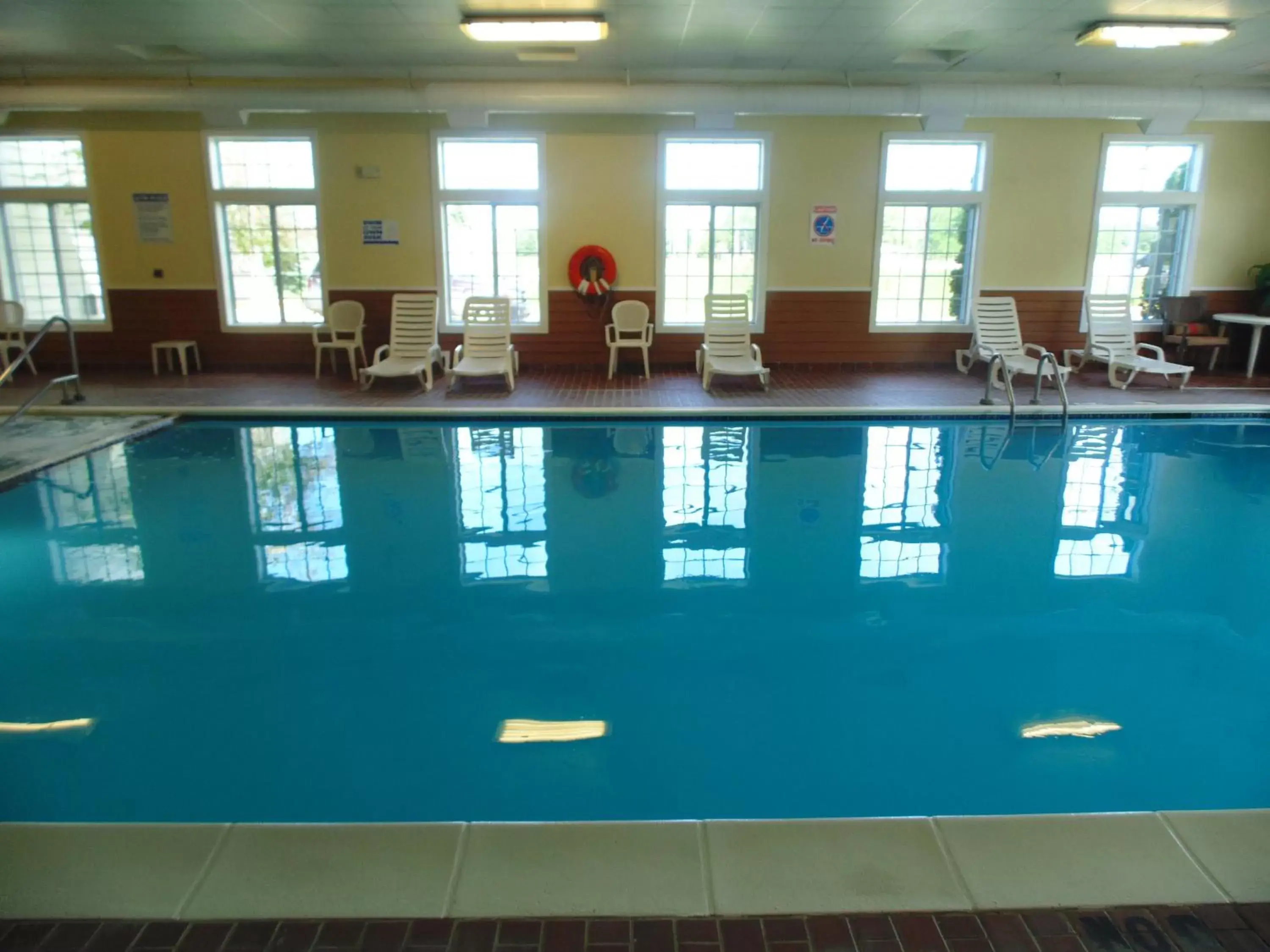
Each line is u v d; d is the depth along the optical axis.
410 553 4.59
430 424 7.62
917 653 3.53
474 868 1.95
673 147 9.83
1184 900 1.83
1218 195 10.14
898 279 10.38
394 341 9.23
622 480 5.93
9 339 9.76
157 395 8.32
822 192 9.90
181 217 9.88
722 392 8.67
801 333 10.30
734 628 3.75
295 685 3.25
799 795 2.59
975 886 1.88
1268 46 7.98
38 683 3.25
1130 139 9.87
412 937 1.73
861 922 1.77
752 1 6.63
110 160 9.72
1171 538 4.83
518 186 9.91
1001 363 9.23
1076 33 7.53
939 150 10.00
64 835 2.04
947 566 4.44
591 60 8.52
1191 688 3.25
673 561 4.50
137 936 1.72
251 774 2.69
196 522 5.05
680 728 2.96
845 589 4.15
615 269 9.94
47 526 4.96
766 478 5.98
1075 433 7.31
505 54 8.34
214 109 8.83
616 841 2.04
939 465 6.31
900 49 8.09
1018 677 3.33
